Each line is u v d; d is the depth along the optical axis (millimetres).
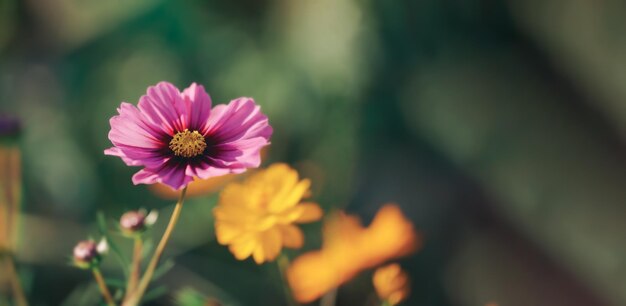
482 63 1489
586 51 1398
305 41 1515
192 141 606
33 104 1743
